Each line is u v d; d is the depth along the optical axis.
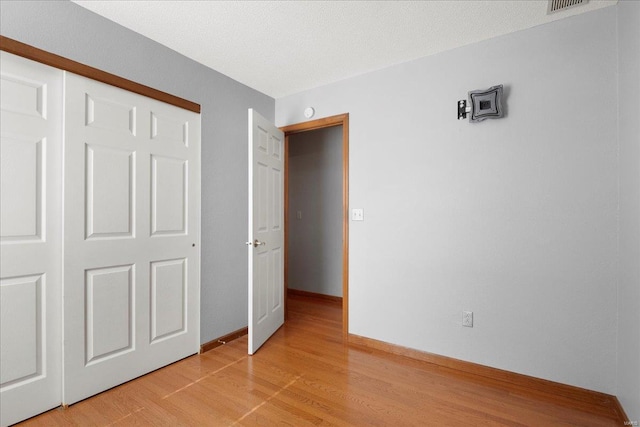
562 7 1.88
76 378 1.83
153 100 2.24
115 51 2.02
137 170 2.13
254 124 2.58
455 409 1.82
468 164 2.29
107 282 1.97
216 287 2.69
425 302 2.45
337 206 4.25
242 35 2.19
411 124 2.53
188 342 2.46
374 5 1.87
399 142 2.58
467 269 2.29
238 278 2.90
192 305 2.49
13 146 1.62
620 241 1.79
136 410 1.77
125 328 2.06
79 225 1.84
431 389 2.03
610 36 1.86
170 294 2.33
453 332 2.33
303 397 1.92
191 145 2.49
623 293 1.74
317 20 2.02
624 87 1.73
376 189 2.69
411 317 2.51
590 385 1.90
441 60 2.41
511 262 2.13
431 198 2.43
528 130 2.09
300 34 2.18
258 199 2.66
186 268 2.45
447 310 2.36
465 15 1.96
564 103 1.98
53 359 1.76
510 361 2.13
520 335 2.10
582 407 1.84
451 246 2.35
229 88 2.83
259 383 2.08
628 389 1.65
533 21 2.02
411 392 1.99
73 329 1.82
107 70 1.98
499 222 2.18
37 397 1.70
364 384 2.08
